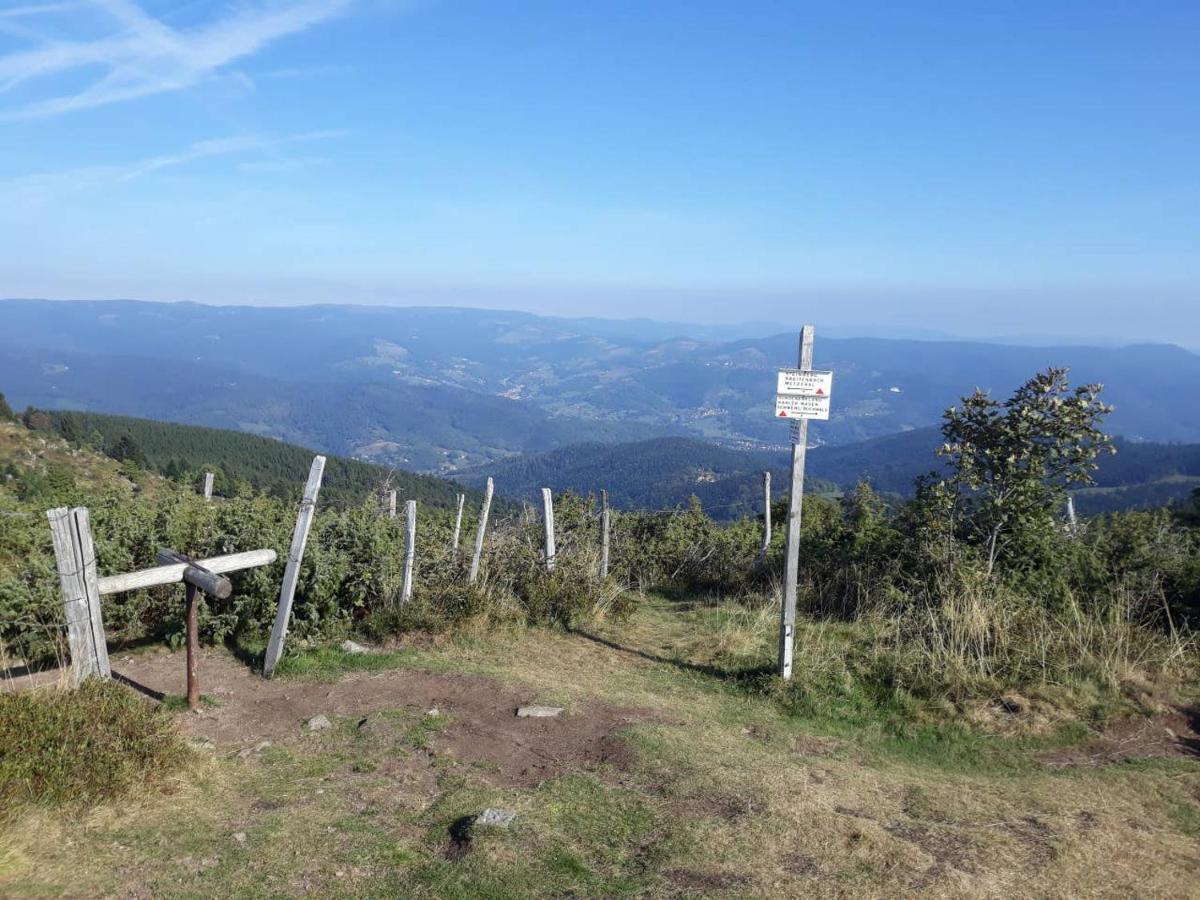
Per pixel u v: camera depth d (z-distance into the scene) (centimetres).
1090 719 664
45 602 697
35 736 457
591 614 983
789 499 740
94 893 359
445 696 684
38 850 387
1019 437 921
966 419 977
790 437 739
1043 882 398
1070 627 782
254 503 920
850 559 1080
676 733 617
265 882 382
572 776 529
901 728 668
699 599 1227
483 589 947
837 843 432
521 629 916
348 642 807
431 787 511
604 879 396
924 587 905
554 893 381
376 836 437
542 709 648
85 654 564
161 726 515
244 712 634
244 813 458
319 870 397
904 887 386
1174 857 438
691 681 788
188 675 626
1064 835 453
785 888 386
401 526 1058
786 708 711
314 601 822
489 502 988
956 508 977
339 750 567
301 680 711
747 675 784
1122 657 735
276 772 525
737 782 516
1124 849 441
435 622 869
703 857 415
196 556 813
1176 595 840
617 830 450
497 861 405
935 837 450
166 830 425
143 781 464
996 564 906
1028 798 525
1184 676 718
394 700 671
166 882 375
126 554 784
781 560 1221
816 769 562
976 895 382
